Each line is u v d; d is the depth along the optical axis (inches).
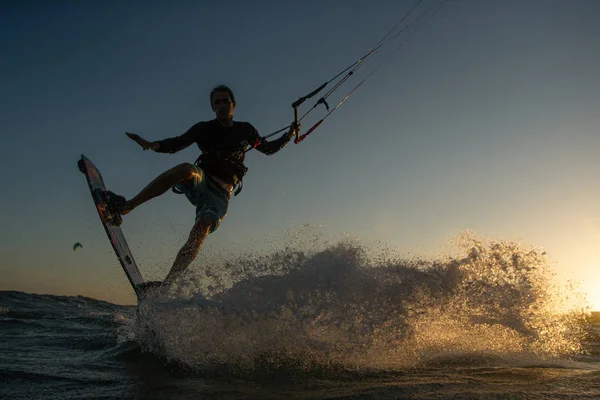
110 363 110.7
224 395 85.7
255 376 100.8
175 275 136.9
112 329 170.7
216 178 159.6
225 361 112.3
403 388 91.0
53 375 97.4
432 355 125.6
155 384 93.3
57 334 154.5
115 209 139.4
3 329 162.9
